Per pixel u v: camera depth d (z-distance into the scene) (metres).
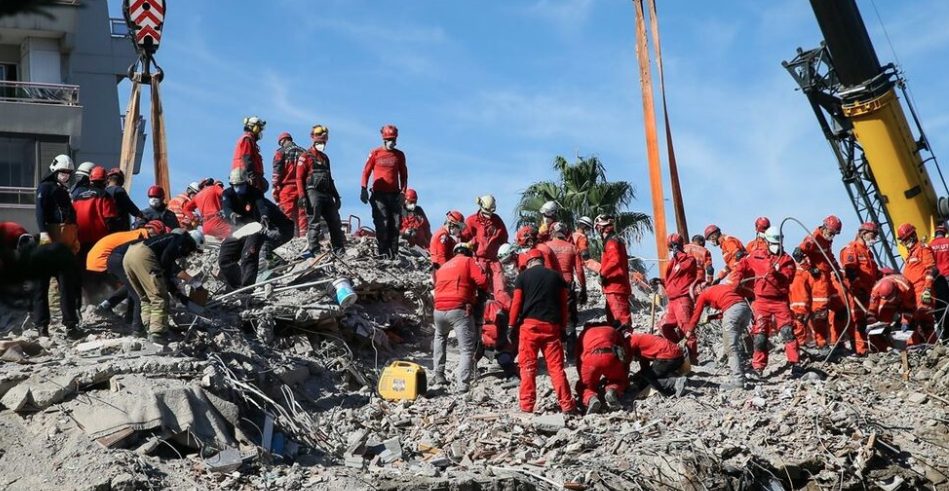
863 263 17.58
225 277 16.44
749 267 16.08
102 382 12.20
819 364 16.36
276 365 14.39
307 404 14.31
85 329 13.91
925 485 13.80
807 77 23.11
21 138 35.09
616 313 15.70
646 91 23.30
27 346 12.77
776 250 15.88
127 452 11.33
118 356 12.80
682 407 14.50
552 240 16.41
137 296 13.48
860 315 16.89
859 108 22.28
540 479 12.35
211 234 19.39
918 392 15.54
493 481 12.06
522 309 14.34
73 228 13.45
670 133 23.17
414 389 14.70
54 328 13.91
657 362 14.92
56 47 35.91
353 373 15.31
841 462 13.53
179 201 20.80
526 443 13.31
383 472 12.40
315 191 18.34
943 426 14.64
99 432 11.45
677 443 13.12
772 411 14.53
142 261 13.32
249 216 16.53
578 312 19.19
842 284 16.86
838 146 23.27
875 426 14.38
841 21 22.11
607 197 32.97
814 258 17.03
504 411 14.30
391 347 17.12
